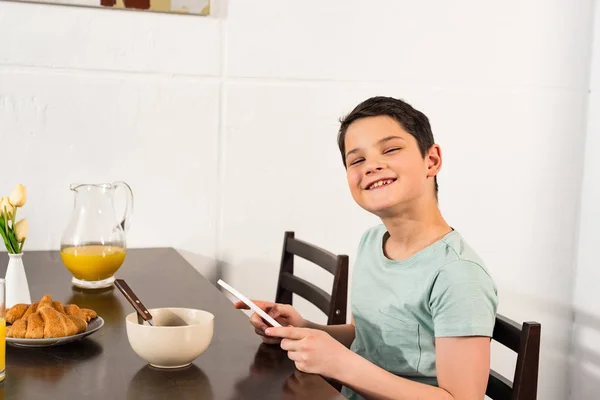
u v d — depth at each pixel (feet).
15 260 3.84
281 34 6.36
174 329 2.95
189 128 6.22
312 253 5.26
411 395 3.14
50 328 3.21
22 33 5.76
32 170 5.91
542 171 7.11
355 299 4.03
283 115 6.44
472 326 3.29
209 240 6.38
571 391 7.45
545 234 7.20
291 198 6.54
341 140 3.98
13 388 2.77
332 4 6.45
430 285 3.51
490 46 6.85
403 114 3.76
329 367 3.08
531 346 3.25
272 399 2.73
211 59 6.20
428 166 3.83
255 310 3.38
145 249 6.00
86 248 4.42
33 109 5.85
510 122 6.97
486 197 6.99
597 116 7.05
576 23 7.03
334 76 6.52
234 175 6.38
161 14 6.06
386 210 3.69
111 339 3.42
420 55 6.70
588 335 7.24
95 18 5.90
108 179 6.08
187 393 2.76
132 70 6.03
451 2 6.72
